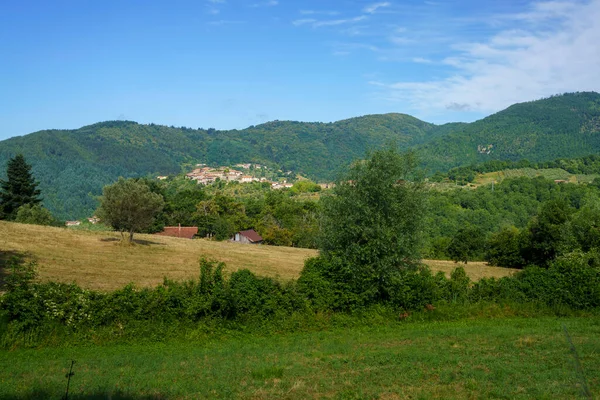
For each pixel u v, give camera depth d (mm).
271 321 19922
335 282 22422
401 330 20125
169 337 18109
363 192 24297
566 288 24391
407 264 24578
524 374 12734
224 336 18688
